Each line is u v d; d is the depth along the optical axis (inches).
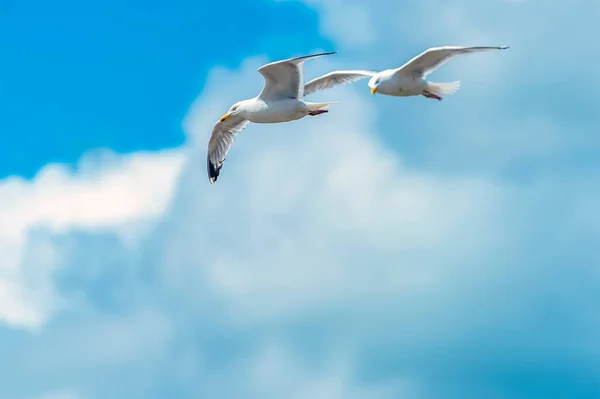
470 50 823.1
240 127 925.8
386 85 845.8
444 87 846.5
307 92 1038.4
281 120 864.9
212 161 943.7
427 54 827.4
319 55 823.7
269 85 858.8
